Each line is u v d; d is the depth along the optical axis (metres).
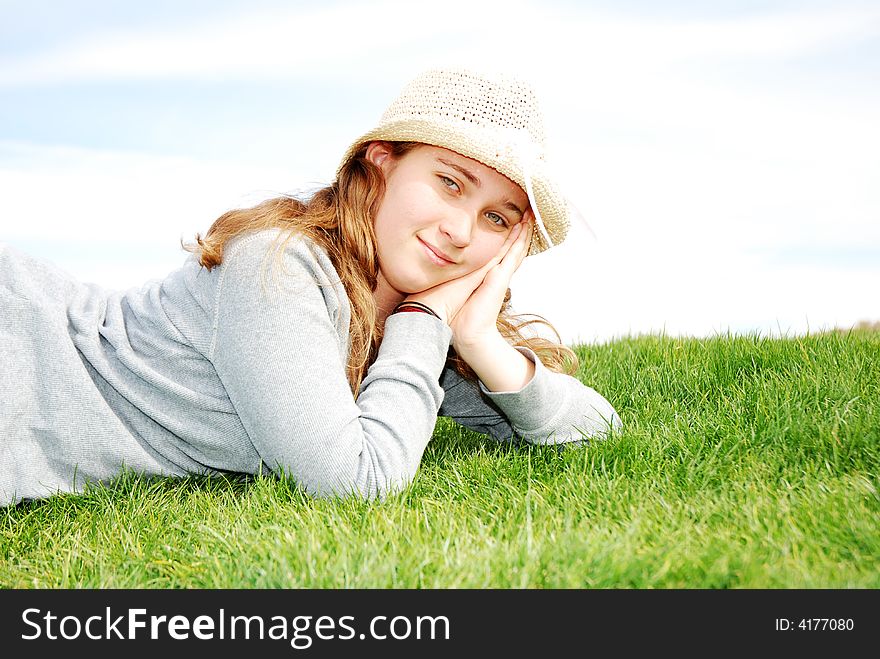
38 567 2.19
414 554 1.89
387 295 2.83
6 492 2.48
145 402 2.60
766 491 2.25
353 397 2.68
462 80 2.66
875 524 1.98
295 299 2.43
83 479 2.60
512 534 2.04
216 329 2.52
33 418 2.52
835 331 4.16
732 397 3.29
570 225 2.93
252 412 2.42
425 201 2.55
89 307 2.77
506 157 2.51
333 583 1.83
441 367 2.62
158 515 2.41
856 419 2.72
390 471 2.37
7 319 2.56
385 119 2.76
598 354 4.59
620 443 2.71
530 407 2.80
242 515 2.33
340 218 2.63
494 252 2.71
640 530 1.99
